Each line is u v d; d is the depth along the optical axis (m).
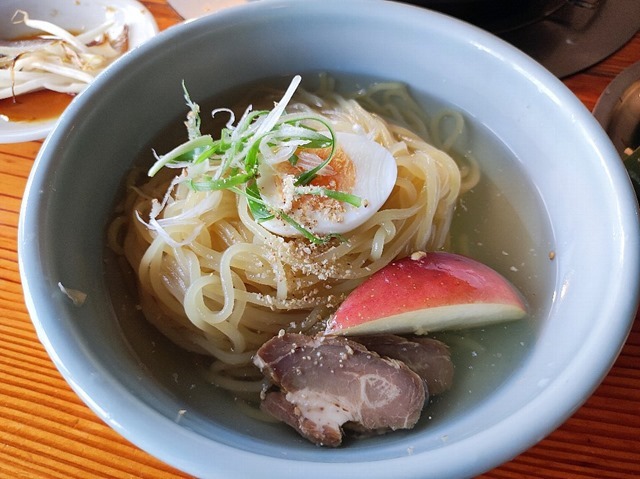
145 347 0.17
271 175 0.18
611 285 0.14
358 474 0.11
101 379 0.12
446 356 0.16
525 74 0.18
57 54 0.27
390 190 0.18
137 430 0.11
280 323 0.18
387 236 0.18
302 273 0.18
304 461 0.11
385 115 0.22
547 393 0.12
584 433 0.16
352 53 0.21
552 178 0.18
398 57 0.21
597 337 0.13
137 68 0.18
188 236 0.18
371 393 0.15
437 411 0.15
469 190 0.20
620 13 0.26
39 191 0.14
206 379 0.17
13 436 0.15
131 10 0.28
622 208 0.15
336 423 0.14
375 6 0.19
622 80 0.23
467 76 0.20
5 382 0.16
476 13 0.25
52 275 0.13
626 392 0.16
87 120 0.16
